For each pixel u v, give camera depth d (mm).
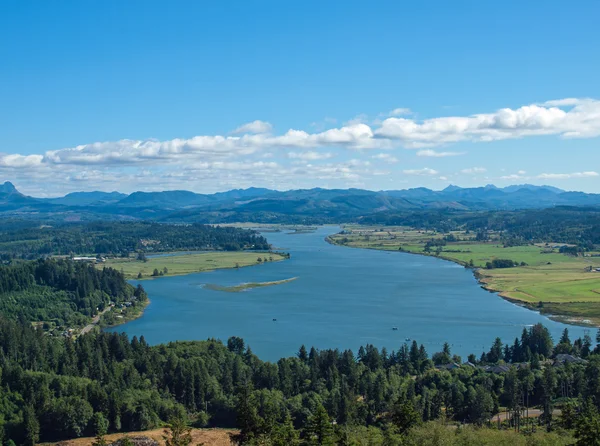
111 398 185750
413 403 180250
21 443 173625
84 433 180250
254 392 185750
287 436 141250
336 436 141500
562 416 165500
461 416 189750
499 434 146375
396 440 141250
